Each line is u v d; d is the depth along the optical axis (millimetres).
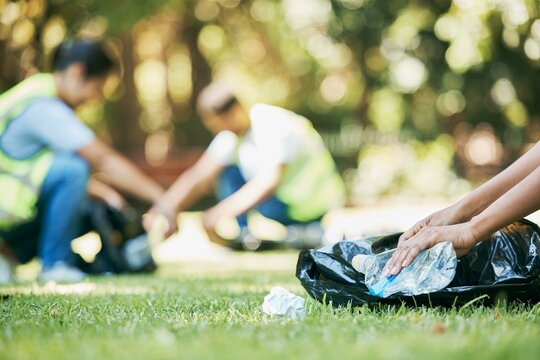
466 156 18531
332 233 9445
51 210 6438
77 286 5168
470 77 14109
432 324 2725
